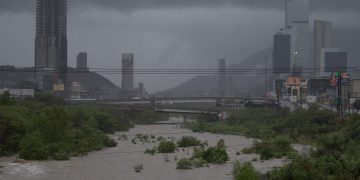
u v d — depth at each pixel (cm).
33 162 9150
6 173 7681
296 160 6888
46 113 11381
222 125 19788
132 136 16812
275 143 10669
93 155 10656
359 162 6612
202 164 8581
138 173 7725
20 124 10750
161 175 7469
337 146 9500
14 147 10419
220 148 9656
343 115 15662
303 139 13900
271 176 6444
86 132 14125
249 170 6125
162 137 15888
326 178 6200
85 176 7450
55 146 10338
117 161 9419
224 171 7831
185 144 13038
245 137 16462
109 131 18200
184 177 7256
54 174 7625
